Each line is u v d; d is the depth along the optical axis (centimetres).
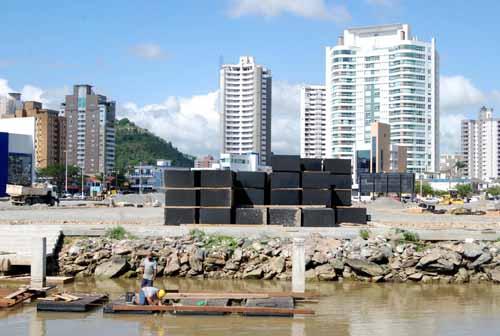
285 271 3731
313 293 3194
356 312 2866
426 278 3697
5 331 2461
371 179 11394
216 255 3788
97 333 2433
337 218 4656
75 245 3953
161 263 3816
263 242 3912
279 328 2534
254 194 4588
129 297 2894
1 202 9512
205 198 4447
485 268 3762
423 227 4838
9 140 11638
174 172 4466
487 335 2473
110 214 6116
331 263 3706
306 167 4641
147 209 7550
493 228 4778
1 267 3634
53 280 3569
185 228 4156
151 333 2434
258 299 2959
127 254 3869
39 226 4216
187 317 2697
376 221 5512
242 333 2447
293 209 4453
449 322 2694
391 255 3775
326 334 2453
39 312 2769
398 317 2778
